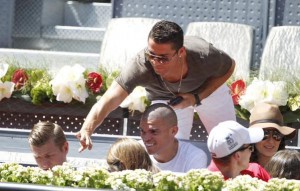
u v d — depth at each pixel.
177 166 14.86
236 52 26.48
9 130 17.41
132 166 13.09
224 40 26.67
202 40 15.52
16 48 31.59
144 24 26.73
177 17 28.89
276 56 25.78
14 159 15.92
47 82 19.58
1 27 30.97
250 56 26.38
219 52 15.55
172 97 15.89
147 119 14.48
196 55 15.18
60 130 14.38
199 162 14.86
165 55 14.53
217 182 11.34
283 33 26.05
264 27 28.44
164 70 14.79
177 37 14.47
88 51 31.42
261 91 18.86
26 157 15.91
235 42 26.61
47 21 31.98
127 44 26.30
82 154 16.52
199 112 16.95
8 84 19.58
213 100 16.58
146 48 15.17
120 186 11.21
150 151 14.55
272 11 28.42
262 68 24.77
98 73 19.48
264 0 28.44
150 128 14.45
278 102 18.81
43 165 14.30
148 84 15.51
